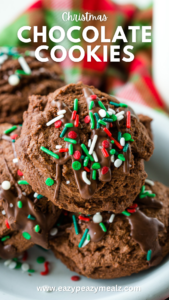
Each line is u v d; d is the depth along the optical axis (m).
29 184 0.22
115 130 0.22
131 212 0.23
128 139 0.21
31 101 0.23
